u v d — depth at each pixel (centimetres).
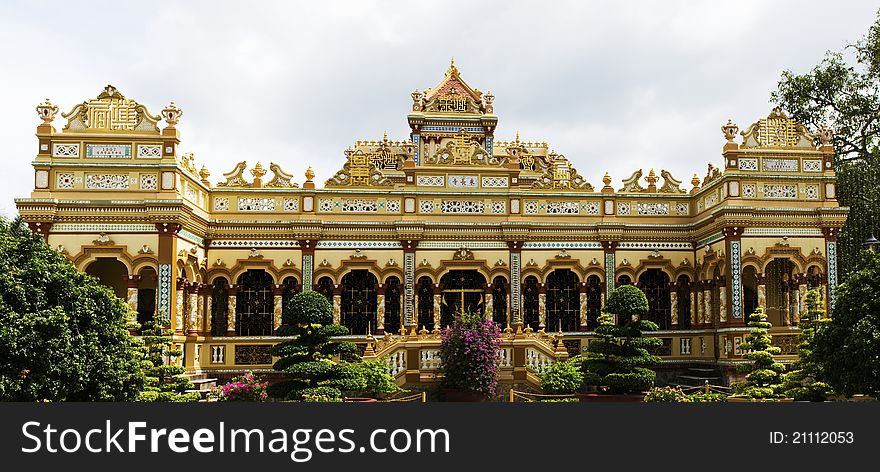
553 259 2686
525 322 2675
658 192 2789
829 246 2511
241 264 2566
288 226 2589
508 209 2695
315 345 1952
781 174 2522
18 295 1333
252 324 2600
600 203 2744
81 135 2292
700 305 2691
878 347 1540
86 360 1394
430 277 2641
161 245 2255
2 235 1448
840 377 1641
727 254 2466
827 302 2488
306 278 2578
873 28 3250
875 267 1670
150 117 2314
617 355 2047
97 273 2589
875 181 3169
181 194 2333
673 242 2744
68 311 1413
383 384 2031
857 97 3297
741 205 2473
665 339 2656
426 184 2689
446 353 2072
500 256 2673
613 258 2706
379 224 2617
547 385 2097
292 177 2656
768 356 1856
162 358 1980
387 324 2631
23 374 1325
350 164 2784
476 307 2694
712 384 2466
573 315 2716
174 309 2269
